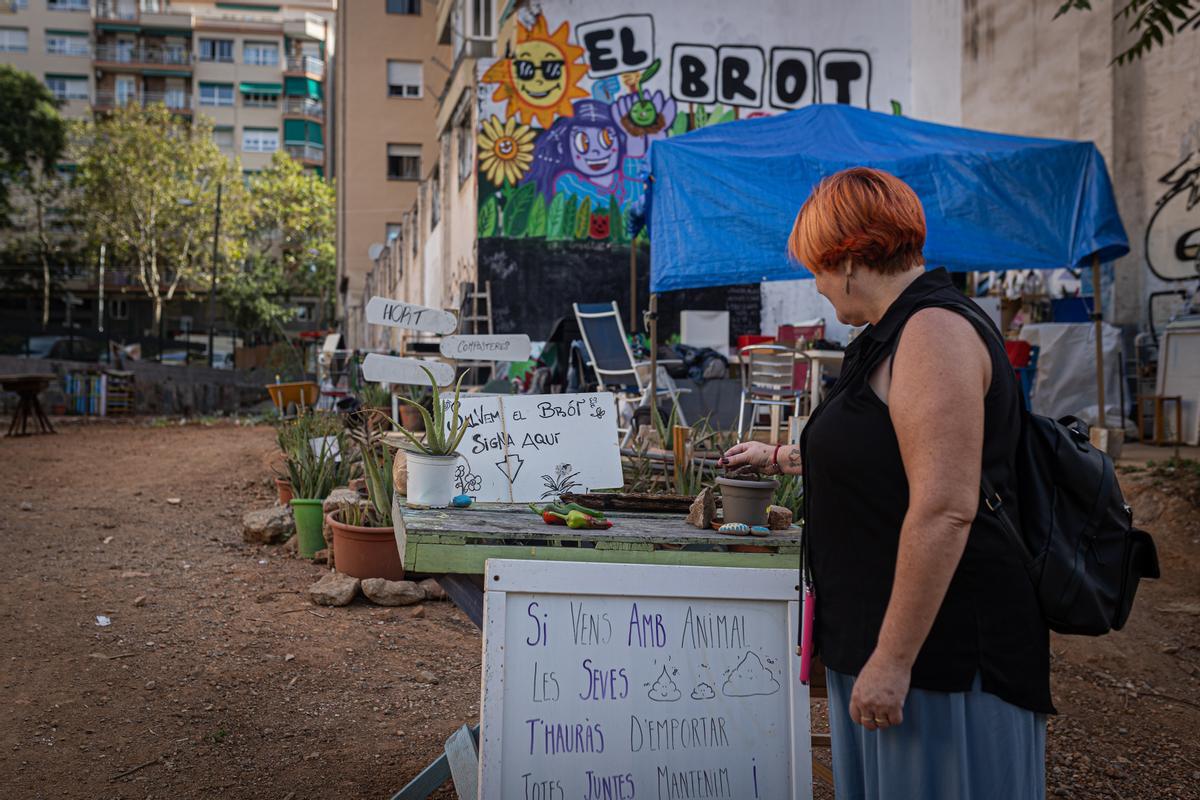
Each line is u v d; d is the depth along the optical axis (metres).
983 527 1.67
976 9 13.28
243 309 46.00
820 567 1.85
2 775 3.01
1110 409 9.83
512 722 2.03
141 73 59.88
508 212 13.52
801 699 2.15
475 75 13.55
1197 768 3.67
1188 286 10.20
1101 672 4.64
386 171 33.03
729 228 7.60
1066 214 7.89
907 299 1.74
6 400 20.58
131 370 23.36
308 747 3.36
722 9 14.05
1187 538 6.05
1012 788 1.67
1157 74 10.59
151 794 2.97
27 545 6.01
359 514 5.12
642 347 10.18
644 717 2.09
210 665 4.03
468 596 2.45
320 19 61.84
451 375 3.17
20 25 58.41
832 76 14.35
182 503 7.79
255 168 60.59
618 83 13.77
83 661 4.00
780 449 2.42
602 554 2.20
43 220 49.34
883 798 1.72
